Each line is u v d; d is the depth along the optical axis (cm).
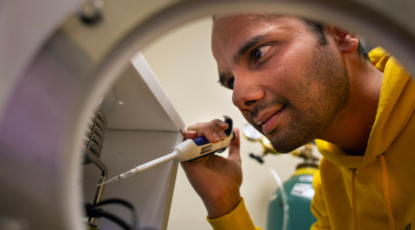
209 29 113
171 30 20
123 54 19
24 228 17
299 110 55
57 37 19
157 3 19
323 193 82
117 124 63
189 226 82
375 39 19
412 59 19
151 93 50
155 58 114
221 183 73
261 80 55
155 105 54
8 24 20
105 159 63
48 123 18
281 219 99
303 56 54
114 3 19
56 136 18
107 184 59
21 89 18
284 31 55
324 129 59
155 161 54
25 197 18
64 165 18
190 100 113
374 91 61
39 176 18
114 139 65
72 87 18
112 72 19
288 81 54
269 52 55
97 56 19
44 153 18
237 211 72
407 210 53
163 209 55
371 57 75
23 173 18
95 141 50
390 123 54
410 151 54
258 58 56
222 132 69
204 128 67
